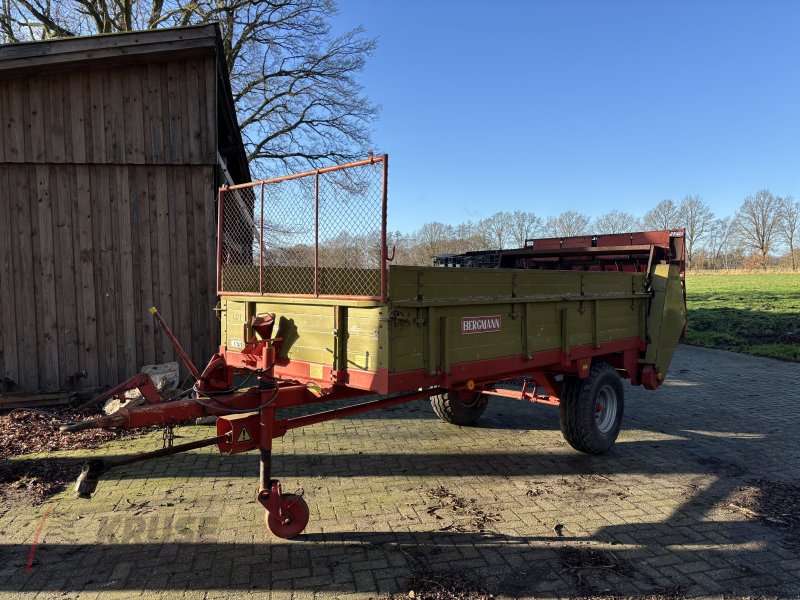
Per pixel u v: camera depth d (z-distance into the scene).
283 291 4.38
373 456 5.57
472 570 3.42
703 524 4.09
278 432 3.88
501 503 4.43
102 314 7.38
